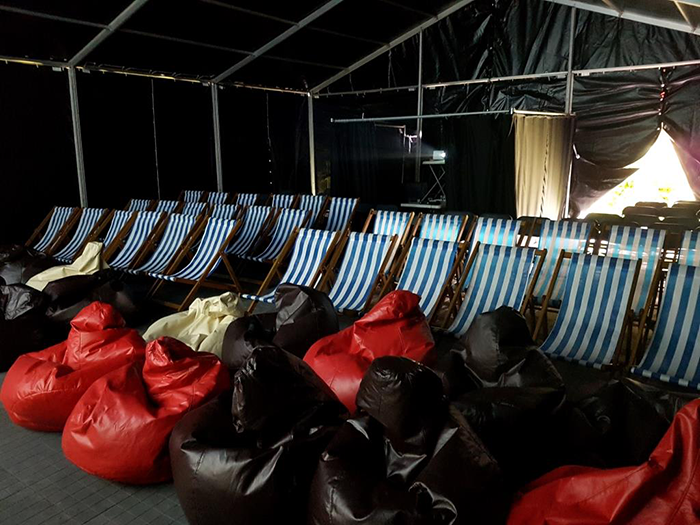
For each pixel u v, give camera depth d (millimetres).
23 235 7699
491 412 1922
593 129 8414
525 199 7863
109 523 2029
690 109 7633
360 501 1541
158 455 2178
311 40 8891
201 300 3926
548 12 8438
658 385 3127
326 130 11078
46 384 2572
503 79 8969
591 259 3584
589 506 1444
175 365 2316
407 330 2922
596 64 8211
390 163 10375
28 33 6930
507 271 3945
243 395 1811
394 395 1651
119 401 2234
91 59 7910
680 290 3189
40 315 3758
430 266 4348
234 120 9945
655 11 6660
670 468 1358
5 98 7309
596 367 3025
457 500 1503
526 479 1953
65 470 2396
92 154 8234
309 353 2926
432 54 9570
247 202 9023
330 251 4793
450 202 8414
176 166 9297
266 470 1733
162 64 8586
